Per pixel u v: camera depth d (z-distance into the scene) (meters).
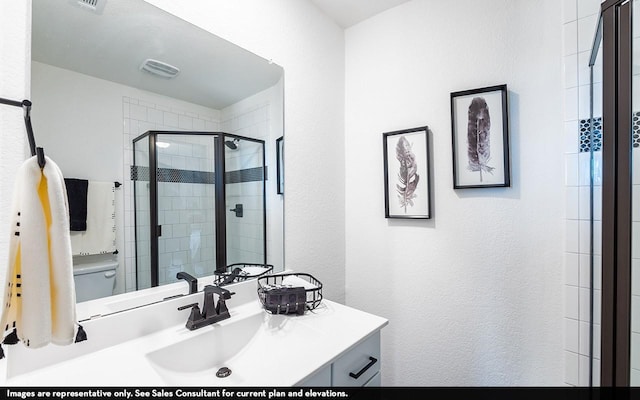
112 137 0.89
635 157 0.82
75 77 0.82
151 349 0.80
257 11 1.26
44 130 0.76
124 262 0.91
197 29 1.06
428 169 1.45
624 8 0.82
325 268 1.62
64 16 0.80
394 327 1.59
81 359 0.75
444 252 1.43
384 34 1.61
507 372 1.29
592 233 1.06
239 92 1.21
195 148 1.09
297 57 1.45
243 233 1.23
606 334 0.87
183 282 1.04
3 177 0.68
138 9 0.93
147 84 0.96
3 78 0.68
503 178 1.26
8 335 0.59
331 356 0.80
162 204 1.00
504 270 1.29
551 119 1.18
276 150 1.36
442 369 1.45
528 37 1.22
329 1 1.52
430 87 1.46
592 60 1.04
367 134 1.69
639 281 0.82
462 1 1.38
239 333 0.98
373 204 1.67
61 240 0.56
